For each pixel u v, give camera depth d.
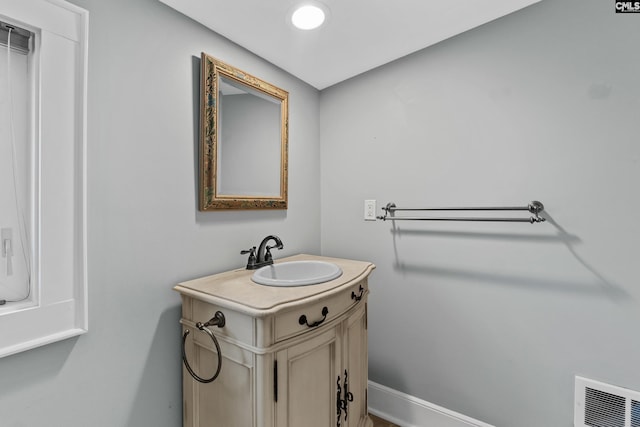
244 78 1.41
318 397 1.06
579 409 1.17
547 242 1.22
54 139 0.85
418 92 1.54
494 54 1.33
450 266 1.47
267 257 1.43
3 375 0.77
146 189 1.07
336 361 1.13
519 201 1.28
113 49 0.98
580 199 1.15
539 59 1.22
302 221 1.82
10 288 0.82
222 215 1.35
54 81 0.85
